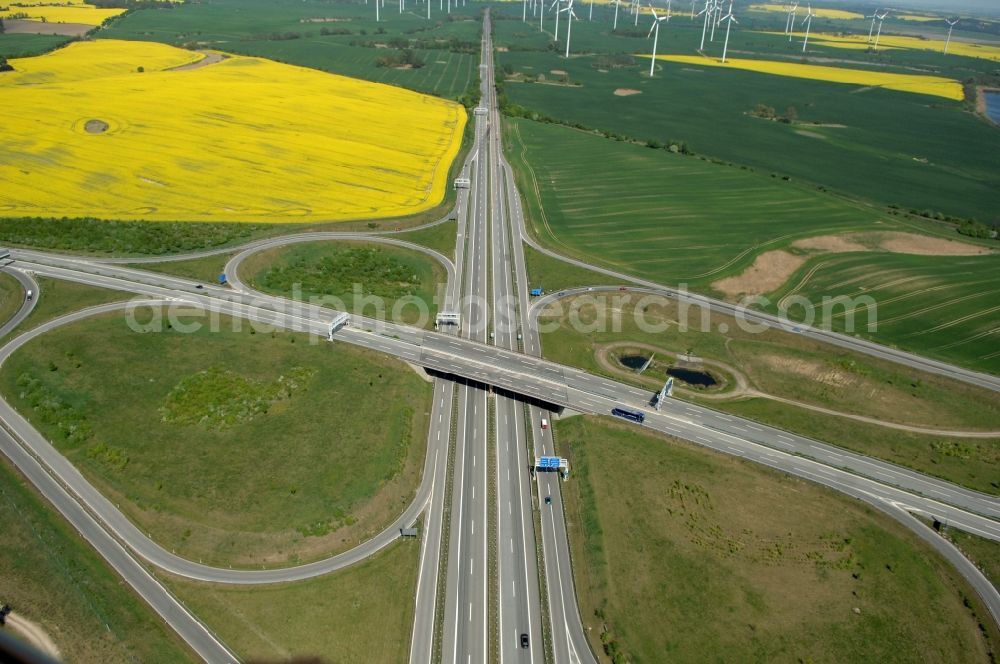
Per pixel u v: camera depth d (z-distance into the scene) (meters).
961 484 89.69
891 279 141.25
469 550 78.25
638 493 86.06
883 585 75.50
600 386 105.50
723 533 80.88
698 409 101.88
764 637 69.19
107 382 97.50
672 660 66.75
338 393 99.75
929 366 113.12
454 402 103.06
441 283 136.12
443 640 68.12
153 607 67.50
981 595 74.75
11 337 105.81
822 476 89.88
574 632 69.69
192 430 90.12
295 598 70.19
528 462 91.75
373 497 82.62
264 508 79.06
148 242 138.50
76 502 77.75
